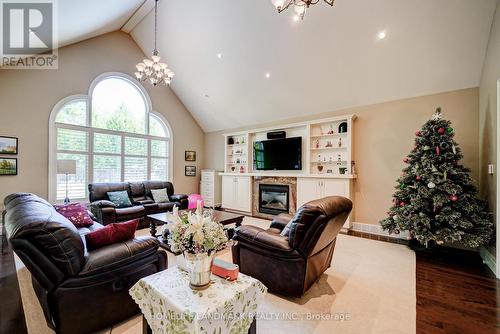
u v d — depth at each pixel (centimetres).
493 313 192
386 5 321
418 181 334
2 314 184
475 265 290
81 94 497
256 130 606
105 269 164
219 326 123
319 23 371
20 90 426
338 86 447
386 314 189
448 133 316
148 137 621
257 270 226
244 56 477
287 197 539
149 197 540
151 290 139
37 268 143
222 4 406
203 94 627
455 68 348
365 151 450
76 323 154
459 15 302
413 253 330
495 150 288
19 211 165
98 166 528
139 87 598
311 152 515
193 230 134
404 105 410
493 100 295
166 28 506
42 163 448
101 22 449
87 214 336
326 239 214
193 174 730
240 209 621
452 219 295
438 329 172
